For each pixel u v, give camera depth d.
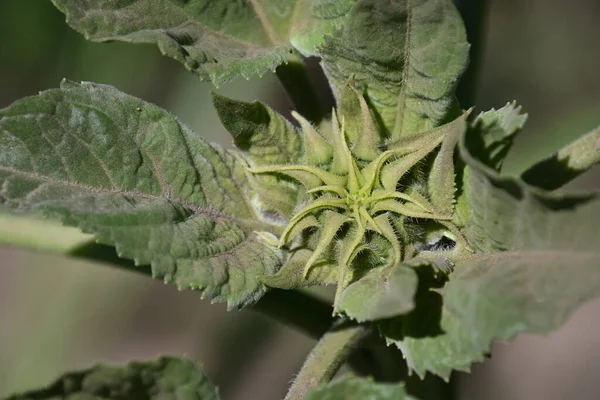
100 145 0.42
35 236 0.44
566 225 0.38
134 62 0.63
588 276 0.38
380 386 0.39
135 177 0.42
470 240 0.41
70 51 0.63
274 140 0.42
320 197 0.40
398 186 0.41
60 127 0.41
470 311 0.39
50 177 0.41
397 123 0.42
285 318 0.45
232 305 0.41
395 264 0.40
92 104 0.42
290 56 0.45
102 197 0.41
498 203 0.39
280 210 0.42
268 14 0.45
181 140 0.42
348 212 0.40
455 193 0.41
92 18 0.43
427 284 0.40
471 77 0.46
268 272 0.41
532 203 0.38
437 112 0.42
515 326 0.38
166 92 0.63
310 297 0.45
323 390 0.39
